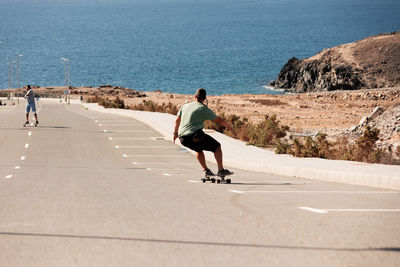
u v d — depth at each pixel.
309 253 5.34
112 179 12.27
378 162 15.98
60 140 23.62
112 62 198.75
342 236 6.07
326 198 9.01
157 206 8.21
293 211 7.68
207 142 11.05
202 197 9.17
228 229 6.50
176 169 15.15
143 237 6.08
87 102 82.62
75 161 17.22
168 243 5.79
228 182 11.41
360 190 10.26
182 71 165.00
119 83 145.50
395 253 5.33
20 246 5.66
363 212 7.57
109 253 5.38
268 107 57.66
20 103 81.06
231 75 150.75
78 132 27.03
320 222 6.87
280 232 6.30
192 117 10.91
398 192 9.93
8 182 11.64
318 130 32.81
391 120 27.36
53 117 37.47
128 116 39.09
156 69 173.12
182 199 8.94
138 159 18.09
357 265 4.93
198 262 5.05
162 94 97.12
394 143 21.41
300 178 12.88
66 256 5.27
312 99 67.56
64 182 11.62
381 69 105.62
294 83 118.94
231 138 23.70
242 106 59.28
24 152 19.69
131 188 10.49
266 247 5.60
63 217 7.29
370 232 6.27
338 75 106.31
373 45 114.38
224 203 8.48
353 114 48.38
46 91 113.75
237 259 5.14
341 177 11.79
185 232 6.34
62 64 195.75
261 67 168.88
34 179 12.26
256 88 123.69
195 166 16.17
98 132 27.23
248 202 8.56
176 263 5.02
